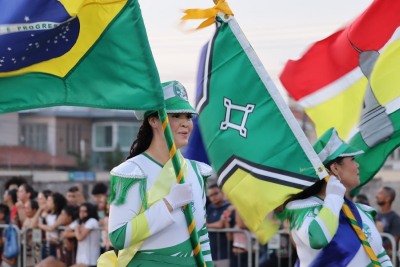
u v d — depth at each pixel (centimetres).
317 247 662
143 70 589
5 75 578
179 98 608
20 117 4641
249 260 1186
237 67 708
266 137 702
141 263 593
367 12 785
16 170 4234
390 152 783
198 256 595
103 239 1249
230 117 711
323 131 803
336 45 798
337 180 688
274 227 708
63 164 4500
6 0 568
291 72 816
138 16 591
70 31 582
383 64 786
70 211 1301
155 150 605
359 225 695
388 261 712
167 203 580
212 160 720
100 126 4725
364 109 789
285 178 695
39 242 1348
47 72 585
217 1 702
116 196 587
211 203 1253
